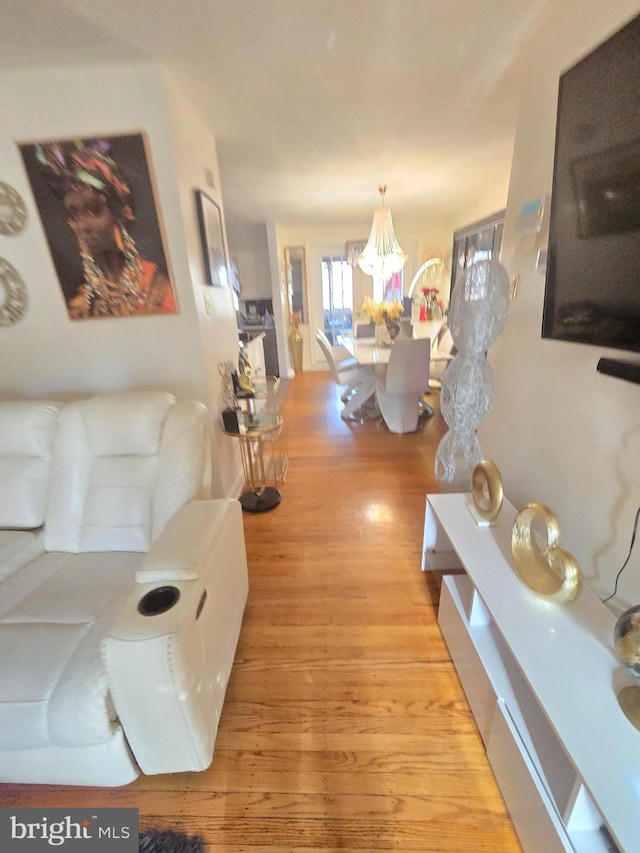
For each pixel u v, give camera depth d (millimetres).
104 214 1870
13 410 1548
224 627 1252
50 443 1546
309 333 6383
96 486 1476
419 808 1018
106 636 880
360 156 2820
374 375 3695
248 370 2918
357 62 1682
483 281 1291
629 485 1102
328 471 2877
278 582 1814
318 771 1104
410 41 1552
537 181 1515
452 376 1468
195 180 2053
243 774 1106
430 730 1193
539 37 1465
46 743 945
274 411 2676
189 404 1541
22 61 1611
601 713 799
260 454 2590
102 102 1727
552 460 1470
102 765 997
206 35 1481
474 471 1508
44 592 1233
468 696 1250
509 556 1272
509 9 1381
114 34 1458
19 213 1883
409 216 5121
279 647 1485
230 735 1202
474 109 2137
